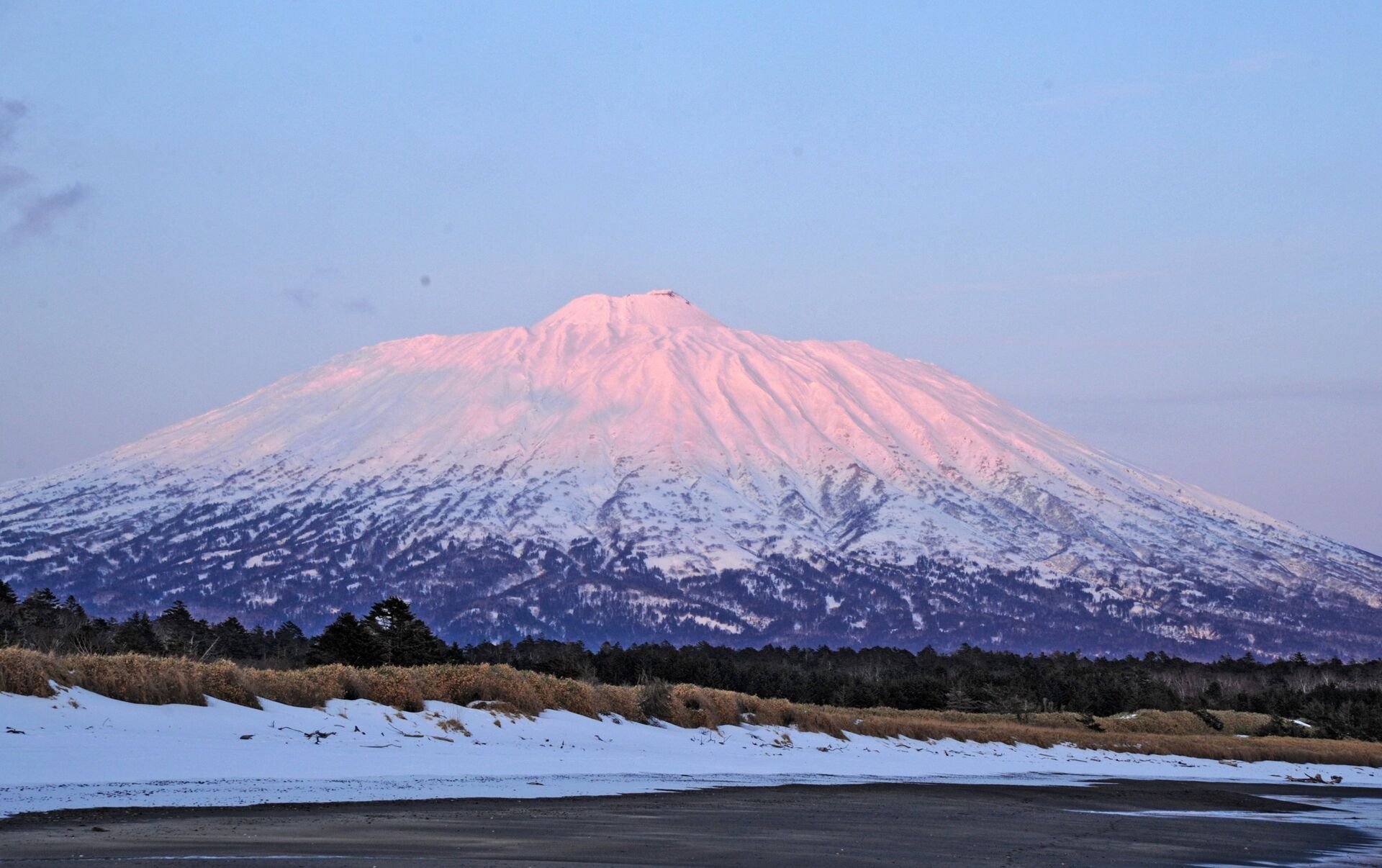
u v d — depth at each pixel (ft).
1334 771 271.28
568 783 133.69
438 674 186.91
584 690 198.59
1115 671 540.52
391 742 148.87
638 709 203.82
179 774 114.21
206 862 73.92
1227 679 602.03
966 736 262.26
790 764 181.57
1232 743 324.39
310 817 96.58
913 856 92.99
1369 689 506.48
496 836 91.30
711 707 216.95
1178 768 253.03
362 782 120.06
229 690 151.23
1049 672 508.94
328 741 142.72
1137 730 390.63
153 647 322.34
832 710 326.85
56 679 137.59
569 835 93.97
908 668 561.02
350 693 169.78
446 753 147.13
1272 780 229.45
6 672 132.05
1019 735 281.95
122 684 141.28
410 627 296.51
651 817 109.40
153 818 92.22
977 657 642.63
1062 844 105.19
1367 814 153.58
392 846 83.61
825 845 96.58
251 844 81.56
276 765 124.57
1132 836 114.21
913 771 191.62
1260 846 110.93
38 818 89.30
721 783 147.33
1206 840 113.91
